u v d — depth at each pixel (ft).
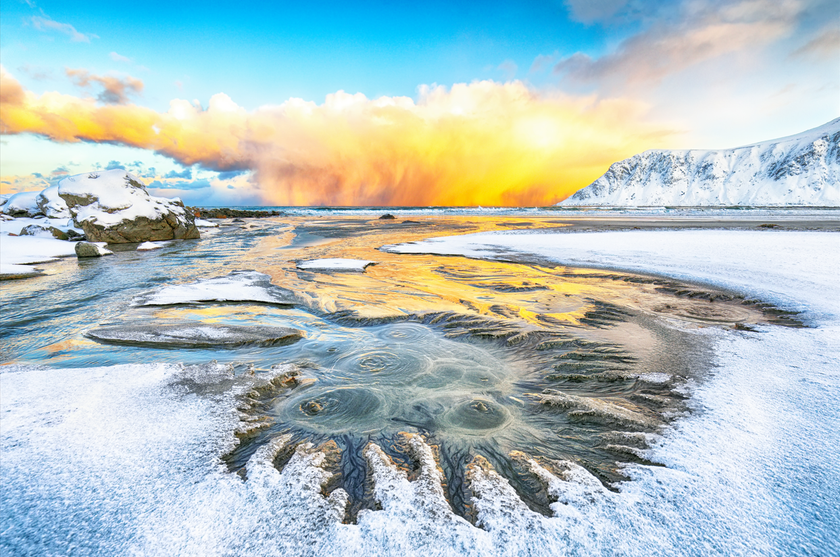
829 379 10.06
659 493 6.34
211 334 15.97
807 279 22.21
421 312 19.20
